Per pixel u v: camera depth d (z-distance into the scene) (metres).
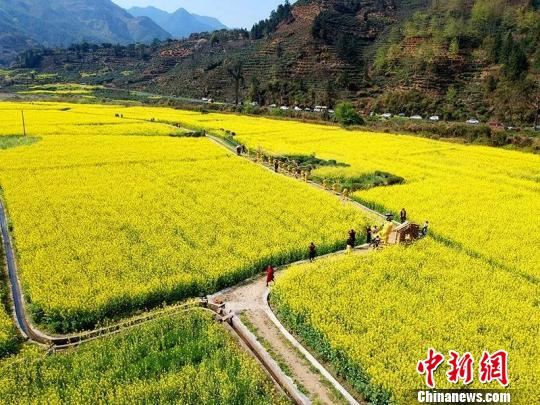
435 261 29.53
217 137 76.50
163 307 24.48
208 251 29.81
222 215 37.12
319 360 20.58
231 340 21.72
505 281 26.84
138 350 20.33
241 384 18.30
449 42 128.00
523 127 93.44
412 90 120.00
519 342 20.80
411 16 169.12
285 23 192.38
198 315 23.17
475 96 111.06
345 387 18.92
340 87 134.12
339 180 49.84
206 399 17.55
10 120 84.38
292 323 22.86
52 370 18.78
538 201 44.06
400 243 32.16
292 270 27.53
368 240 34.16
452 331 21.44
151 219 35.66
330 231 34.28
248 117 109.38
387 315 22.48
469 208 41.12
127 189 43.09
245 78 159.50
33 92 169.25
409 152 67.44
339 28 166.00
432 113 110.88
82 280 25.44
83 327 22.81
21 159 52.97
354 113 98.69
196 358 20.31
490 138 78.94
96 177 46.97
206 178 48.41
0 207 40.09
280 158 59.19
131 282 25.44
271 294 25.67
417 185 48.34
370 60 149.62
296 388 18.39
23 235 31.64
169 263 27.78
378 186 48.50
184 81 183.75
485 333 21.52
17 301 25.08
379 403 17.56
